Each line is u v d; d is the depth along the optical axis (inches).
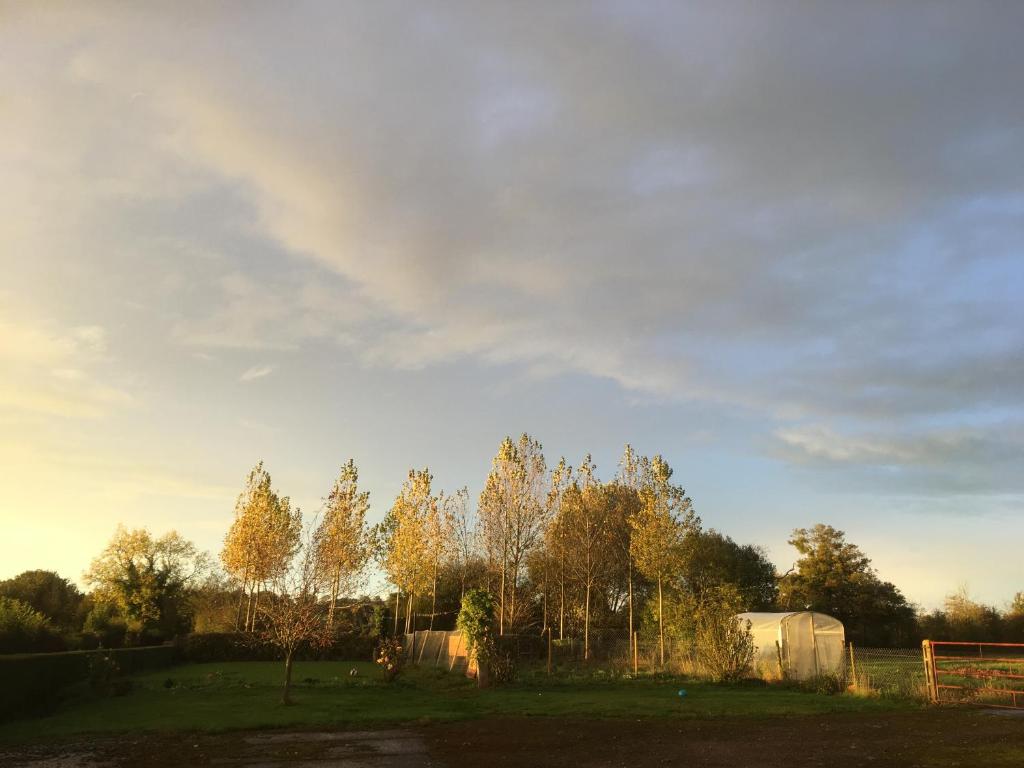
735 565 1956.2
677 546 1246.9
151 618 2033.7
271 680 1018.1
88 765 426.3
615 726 577.9
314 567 786.2
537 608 1907.0
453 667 1155.9
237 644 1587.1
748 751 458.9
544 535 1549.0
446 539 1791.3
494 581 1571.1
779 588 2176.4
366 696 805.2
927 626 2176.4
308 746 489.7
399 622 2068.2
